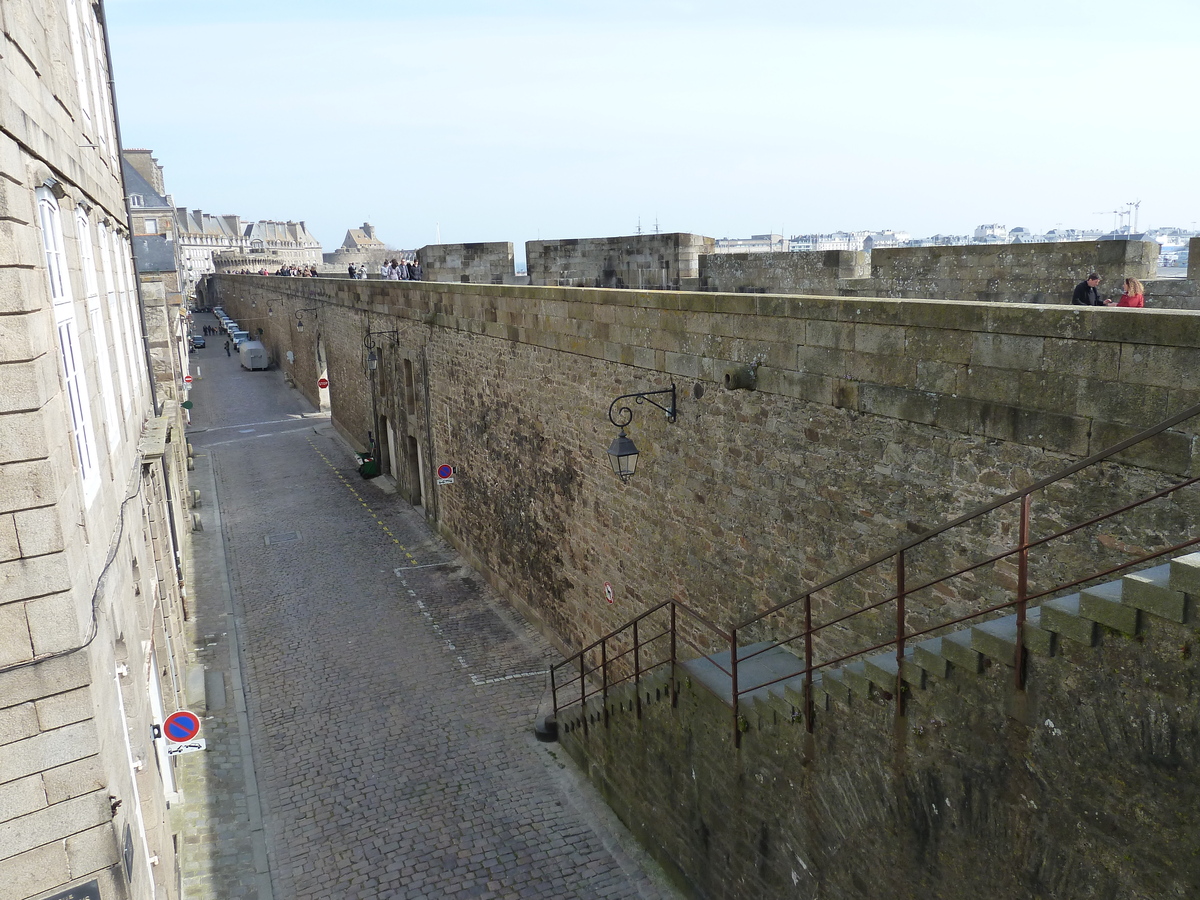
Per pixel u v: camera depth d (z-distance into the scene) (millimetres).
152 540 11680
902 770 6051
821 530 8523
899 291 11797
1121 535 5902
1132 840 4551
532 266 19531
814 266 13312
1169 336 5477
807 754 7035
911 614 7578
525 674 14344
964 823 5609
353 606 17391
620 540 12445
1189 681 4176
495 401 16609
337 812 10922
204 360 60969
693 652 10922
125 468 9055
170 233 76875
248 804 11133
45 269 5508
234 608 17422
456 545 20297
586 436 13086
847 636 8312
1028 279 10289
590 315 12445
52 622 5227
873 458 7816
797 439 8695
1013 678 5125
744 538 9672
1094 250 9609
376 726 12906
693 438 10375
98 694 5621
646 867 9766
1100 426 5938
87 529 6020
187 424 37062
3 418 4902
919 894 6051
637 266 17625
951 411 6996
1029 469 6477
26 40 5676
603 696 10711
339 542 21375
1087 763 4742
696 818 8883
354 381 30266
